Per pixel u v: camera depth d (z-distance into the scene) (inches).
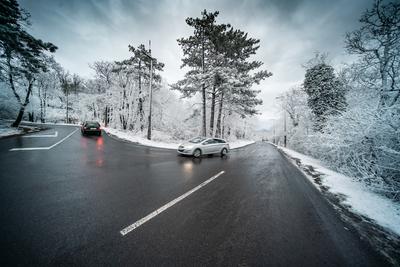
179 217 138.3
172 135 1017.5
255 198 187.0
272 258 97.0
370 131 261.7
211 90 813.9
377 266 93.8
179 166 327.3
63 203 151.9
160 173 267.3
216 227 126.3
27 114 1482.5
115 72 1115.3
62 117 1982.0
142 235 112.6
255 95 837.2
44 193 170.2
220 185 226.4
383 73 369.4
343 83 538.9
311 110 732.0
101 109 1659.7
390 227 137.3
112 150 445.1
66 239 104.7
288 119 1475.1
